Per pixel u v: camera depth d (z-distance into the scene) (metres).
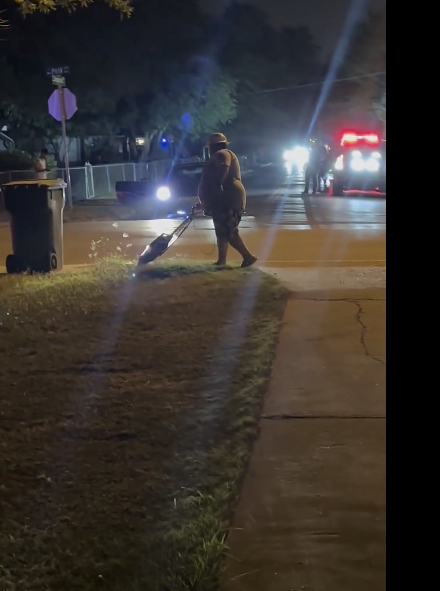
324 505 4.31
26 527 4.13
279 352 7.00
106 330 7.59
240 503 4.36
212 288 9.23
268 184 39.72
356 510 4.25
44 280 10.29
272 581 3.65
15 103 29.95
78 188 30.42
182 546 3.86
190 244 14.68
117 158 45.22
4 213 23.73
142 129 39.56
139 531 4.05
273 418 5.51
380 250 13.52
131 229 17.62
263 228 17.17
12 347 7.14
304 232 16.31
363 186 27.23
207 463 4.79
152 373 6.38
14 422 5.47
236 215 10.61
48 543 3.97
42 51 29.25
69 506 4.34
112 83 31.75
